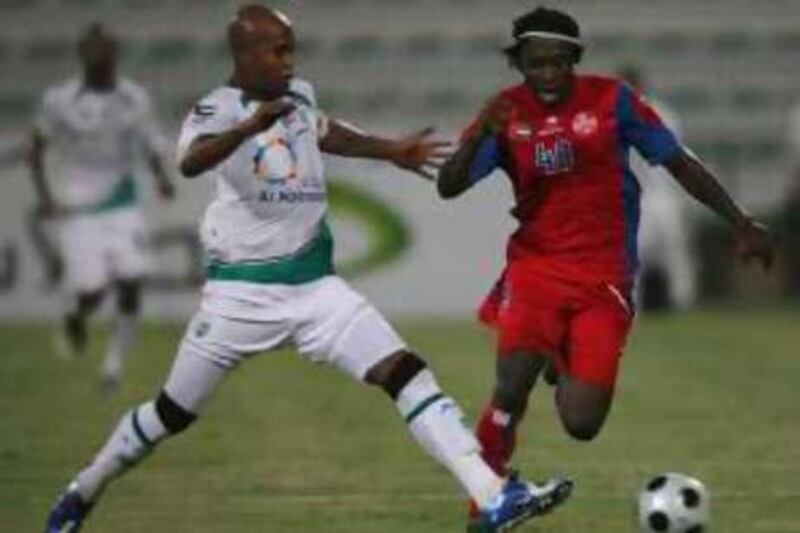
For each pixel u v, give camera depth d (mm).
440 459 25547
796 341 69375
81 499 27047
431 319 78938
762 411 47219
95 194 53375
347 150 26312
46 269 78688
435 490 34000
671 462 37781
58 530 27125
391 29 96375
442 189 27828
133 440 26562
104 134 52969
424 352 63125
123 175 53438
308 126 26047
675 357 62656
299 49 95938
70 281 53938
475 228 80438
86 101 52938
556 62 27312
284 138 25828
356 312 25891
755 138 97062
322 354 25984
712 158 96688
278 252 25891
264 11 26047
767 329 75375
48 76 94688
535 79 27438
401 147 26328
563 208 27828
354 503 32500
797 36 97750
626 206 27922
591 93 27672
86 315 54750
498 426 27672
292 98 26078
